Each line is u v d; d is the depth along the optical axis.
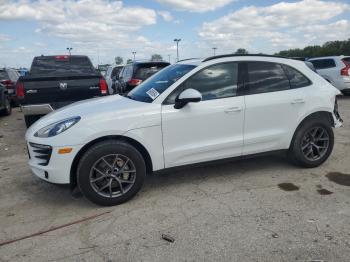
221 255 3.16
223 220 3.80
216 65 4.71
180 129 4.45
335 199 4.27
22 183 5.16
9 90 14.66
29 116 8.28
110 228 3.72
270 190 4.59
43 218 4.02
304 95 5.14
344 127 8.24
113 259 3.16
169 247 3.31
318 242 3.31
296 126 5.15
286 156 5.52
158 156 4.41
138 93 4.94
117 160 4.22
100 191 4.20
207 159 4.69
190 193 4.57
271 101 4.91
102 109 4.34
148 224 3.78
